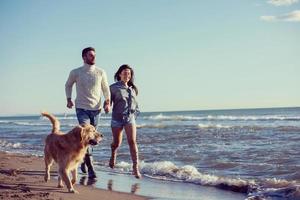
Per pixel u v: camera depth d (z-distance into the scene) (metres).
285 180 6.82
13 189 5.93
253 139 14.59
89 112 6.97
